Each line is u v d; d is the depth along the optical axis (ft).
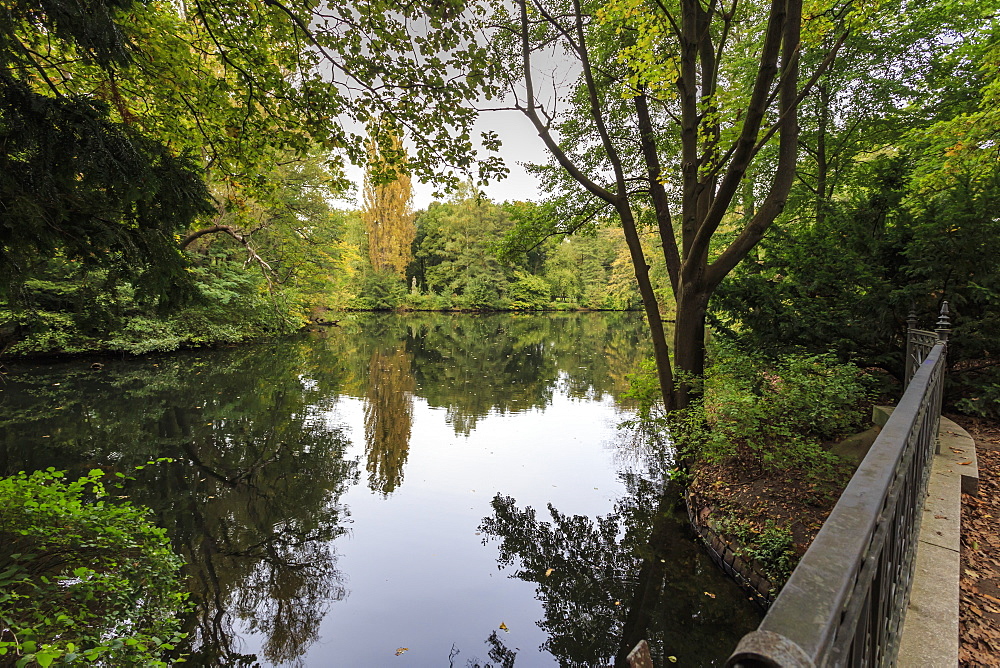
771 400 18.89
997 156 24.98
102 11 10.88
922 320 19.40
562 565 18.11
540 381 51.75
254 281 66.64
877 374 21.72
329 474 26.16
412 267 180.45
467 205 167.02
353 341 84.99
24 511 9.89
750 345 21.57
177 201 12.57
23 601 9.98
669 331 99.35
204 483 24.43
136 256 12.07
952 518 9.54
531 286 171.83
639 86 22.81
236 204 20.56
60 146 10.19
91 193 11.49
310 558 18.40
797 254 21.76
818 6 18.29
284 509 22.13
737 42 32.22
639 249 23.26
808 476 17.29
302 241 66.59
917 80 31.32
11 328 44.75
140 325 52.49
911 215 20.71
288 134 17.37
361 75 15.30
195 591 16.26
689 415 20.92
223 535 19.83
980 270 17.93
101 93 16.42
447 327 116.98
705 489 20.26
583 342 87.97
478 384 49.96
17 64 11.09
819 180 34.40
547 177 27.84
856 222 22.12
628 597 16.19
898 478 5.01
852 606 2.72
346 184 17.93
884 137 34.32
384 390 46.50
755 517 17.16
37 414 33.99
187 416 35.32
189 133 18.51
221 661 13.30
